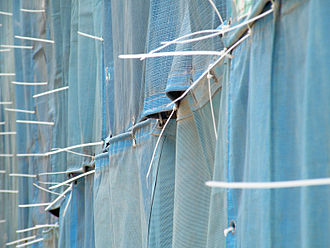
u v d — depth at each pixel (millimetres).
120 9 10719
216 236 6117
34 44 16719
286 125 4645
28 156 17312
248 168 5145
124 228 10094
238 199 5473
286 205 4551
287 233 4508
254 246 4910
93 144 12344
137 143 9594
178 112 7598
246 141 5270
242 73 5512
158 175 8414
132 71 9781
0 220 20516
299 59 4504
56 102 15336
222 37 6016
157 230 8289
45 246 16016
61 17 14914
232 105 5648
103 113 12008
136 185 9852
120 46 10672
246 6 5465
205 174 7180
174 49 8047
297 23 4547
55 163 15188
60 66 15203
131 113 10016
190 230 7203
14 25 18156
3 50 20094
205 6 7031
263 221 4711
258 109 4980
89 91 12992
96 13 12766
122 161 10344
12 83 19078
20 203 17391
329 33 4090
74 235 13430
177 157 7516
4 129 20781
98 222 11508
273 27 4840
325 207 4000
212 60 6754
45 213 16125
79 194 13531
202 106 7066
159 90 8094
